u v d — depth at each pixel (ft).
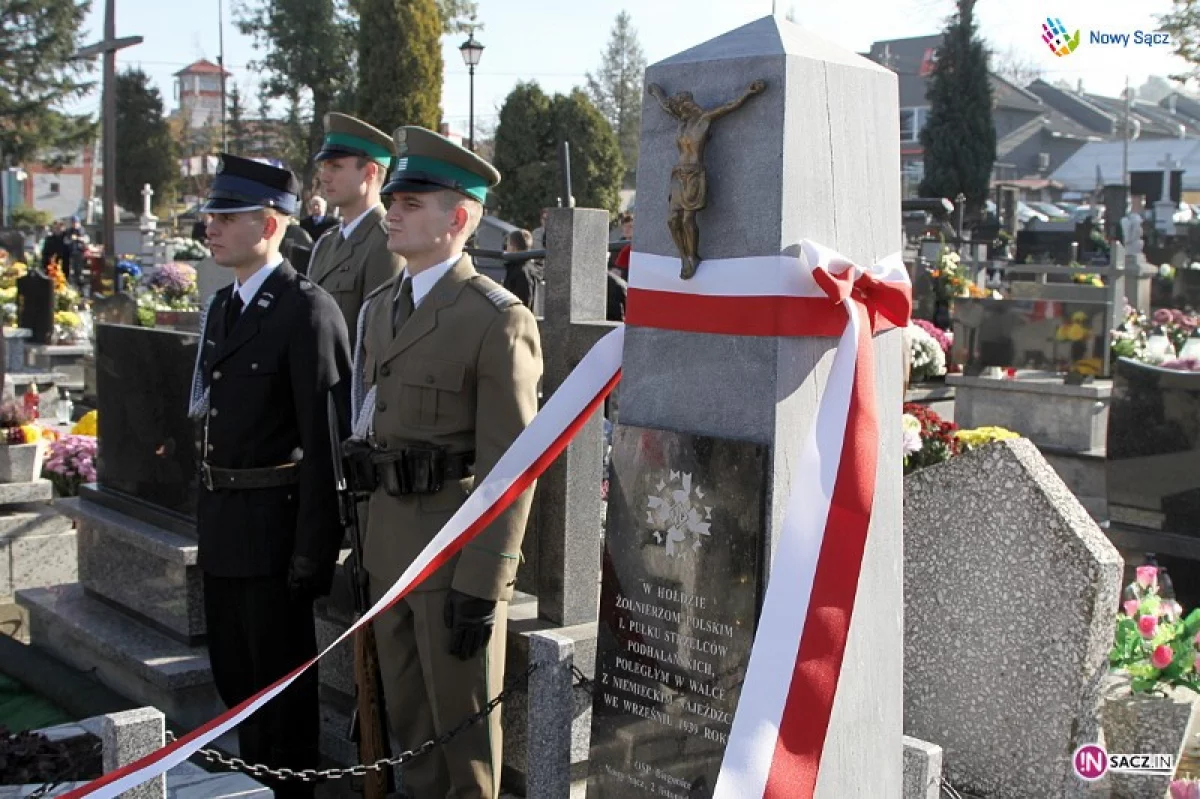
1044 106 190.08
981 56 119.75
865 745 10.66
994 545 14.10
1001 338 32.42
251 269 15.38
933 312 45.75
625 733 11.11
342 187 17.97
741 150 9.98
